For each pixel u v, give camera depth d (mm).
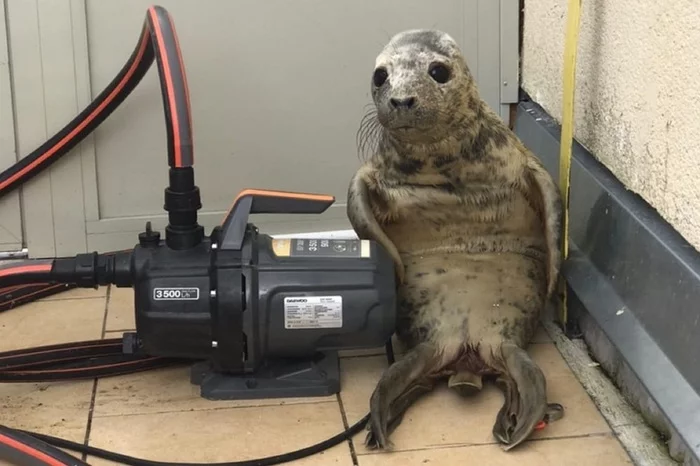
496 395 1711
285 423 1625
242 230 1635
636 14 1667
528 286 1829
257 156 2213
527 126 2234
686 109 1490
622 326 1683
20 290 2047
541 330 1959
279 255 1651
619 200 1755
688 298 1489
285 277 1624
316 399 1701
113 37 2098
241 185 2225
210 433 1596
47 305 2057
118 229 2199
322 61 2174
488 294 1797
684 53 1486
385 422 1559
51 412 1658
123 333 1866
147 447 1556
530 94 2264
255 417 1644
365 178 1836
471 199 1818
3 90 2080
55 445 1544
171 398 1706
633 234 1684
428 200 1820
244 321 1603
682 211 1527
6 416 1642
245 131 2191
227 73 2148
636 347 1619
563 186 1855
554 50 2076
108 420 1635
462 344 1749
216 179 2211
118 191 2184
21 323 1975
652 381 1544
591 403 1687
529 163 1820
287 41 2150
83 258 1626
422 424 1618
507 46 2279
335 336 1658
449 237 1884
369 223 1773
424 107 1635
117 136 2145
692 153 1478
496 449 1545
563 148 1845
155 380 1771
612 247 1775
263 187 2238
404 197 1823
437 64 1663
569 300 1972
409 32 1736
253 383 1705
